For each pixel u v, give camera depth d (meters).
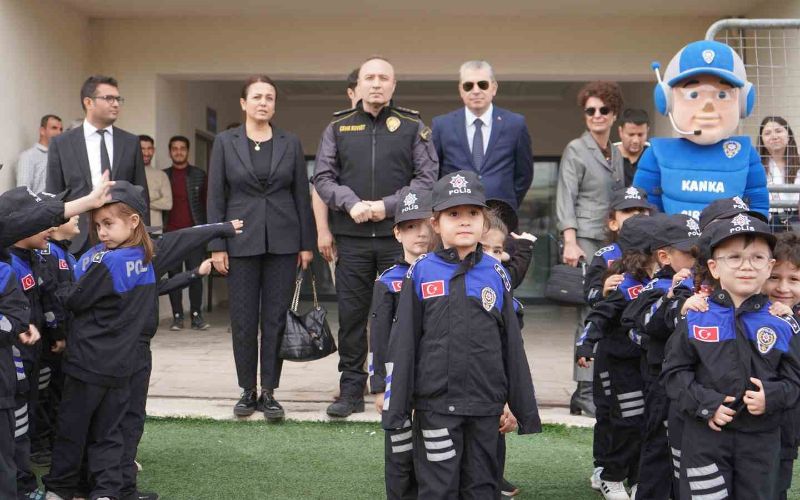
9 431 3.24
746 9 8.96
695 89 4.36
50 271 4.14
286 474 4.25
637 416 3.87
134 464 3.88
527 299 13.41
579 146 5.51
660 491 3.55
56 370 4.40
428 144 5.17
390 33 9.48
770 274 3.33
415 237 3.53
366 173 5.14
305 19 9.48
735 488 2.98
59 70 8.74
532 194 13.52
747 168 4.43
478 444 3.12
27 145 8.05
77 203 3.55
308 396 5.84
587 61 9.41
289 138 5.38
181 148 9.50
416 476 3.26
